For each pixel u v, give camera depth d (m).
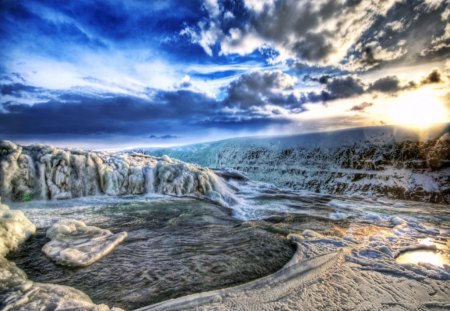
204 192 9.15
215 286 3.38
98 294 3.14
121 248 4.55
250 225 6.18
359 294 3.21
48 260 3.97
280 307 2.90
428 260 4.48
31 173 6.97
